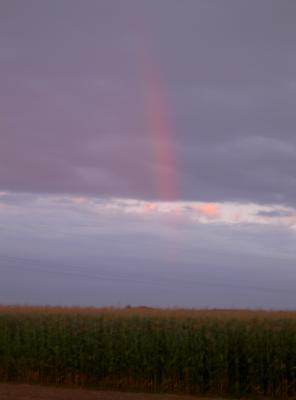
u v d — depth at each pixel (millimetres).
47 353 21750
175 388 20688
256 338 20453
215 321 21234
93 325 21797
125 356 21234
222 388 20438
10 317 22703
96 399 17344
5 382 21172
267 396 20031
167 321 21656
